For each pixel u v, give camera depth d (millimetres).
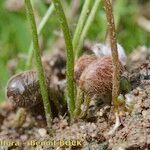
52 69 48
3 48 58
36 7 57
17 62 55
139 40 57
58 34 55
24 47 58
